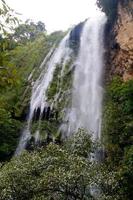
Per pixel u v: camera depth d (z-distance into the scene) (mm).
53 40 37344
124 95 23578
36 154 16062
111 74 27453
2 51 4664
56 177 13891
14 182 14148
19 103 31266
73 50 32281
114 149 21828
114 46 27750
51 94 30422
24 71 35719
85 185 14188
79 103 28359
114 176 15719
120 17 27578
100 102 26750
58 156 15406
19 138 29156
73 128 27234
